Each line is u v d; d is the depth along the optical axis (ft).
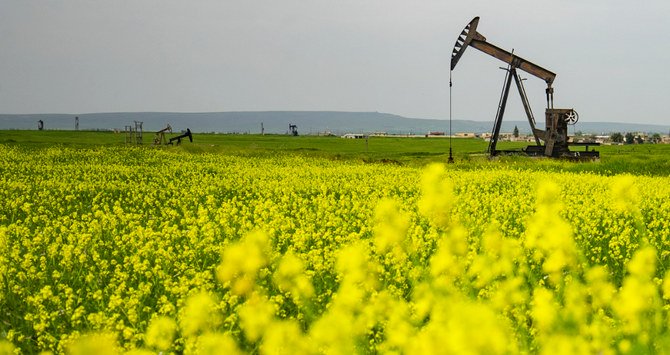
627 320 18.31
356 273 17.42
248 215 58.03
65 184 84.89
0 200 71.67
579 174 105.09
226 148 170.60
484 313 9.30
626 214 50.47
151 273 32.89
